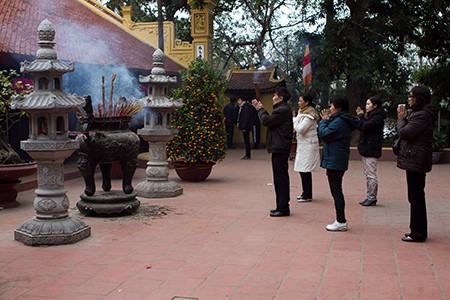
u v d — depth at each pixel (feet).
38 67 19.10
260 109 24.48
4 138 28.37
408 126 19.26
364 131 27.14
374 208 26.94
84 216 24.59
